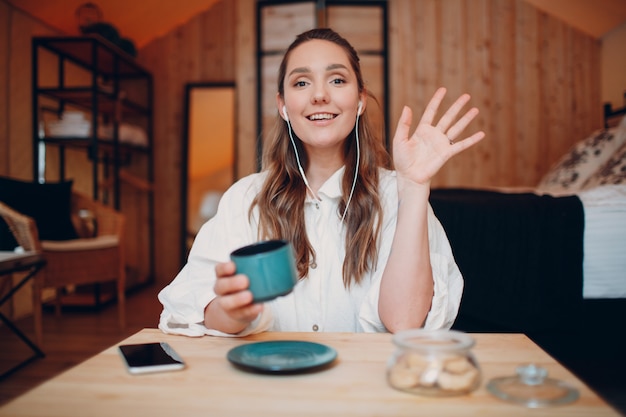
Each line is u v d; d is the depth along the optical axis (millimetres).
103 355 725
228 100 4988
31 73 3705
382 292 914
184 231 4926
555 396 562
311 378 630
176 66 5066
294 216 1081
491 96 4797
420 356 590
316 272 1070
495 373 648
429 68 4785
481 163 4801
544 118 4781
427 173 872
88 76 4590
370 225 1062
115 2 4141
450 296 1006
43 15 3795
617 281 1993
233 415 525
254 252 696
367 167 1105
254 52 4727
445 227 2131
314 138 1028
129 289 4367
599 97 4711
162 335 852
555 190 3369
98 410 540
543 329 1996
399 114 4766
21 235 2721
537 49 4773
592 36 4695
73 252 3025
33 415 527
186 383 616
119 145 4266
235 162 4910
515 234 2035
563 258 2002
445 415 524
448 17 4801
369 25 4707
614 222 2012
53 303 3699
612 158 3004
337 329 1058
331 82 1020
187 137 4988
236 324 812
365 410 537
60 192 3338
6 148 3451
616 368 2186
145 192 5023
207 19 5031
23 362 2395
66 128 3730
